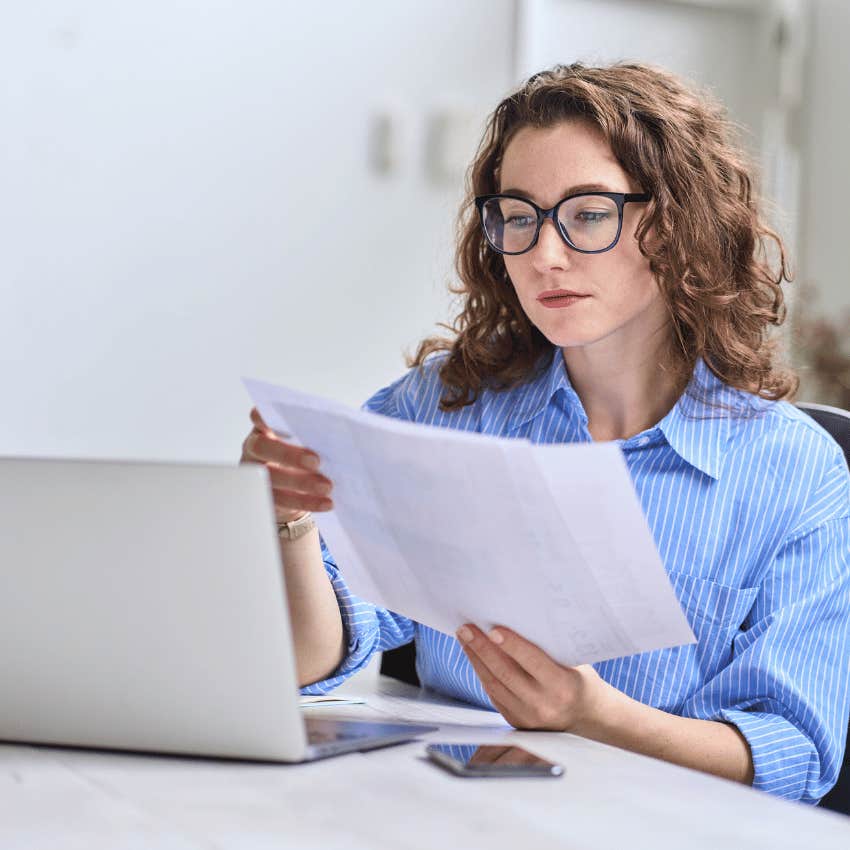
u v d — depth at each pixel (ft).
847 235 11.61
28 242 9.59
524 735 3.23
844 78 11.75
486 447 2.71
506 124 4.50
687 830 2.31
